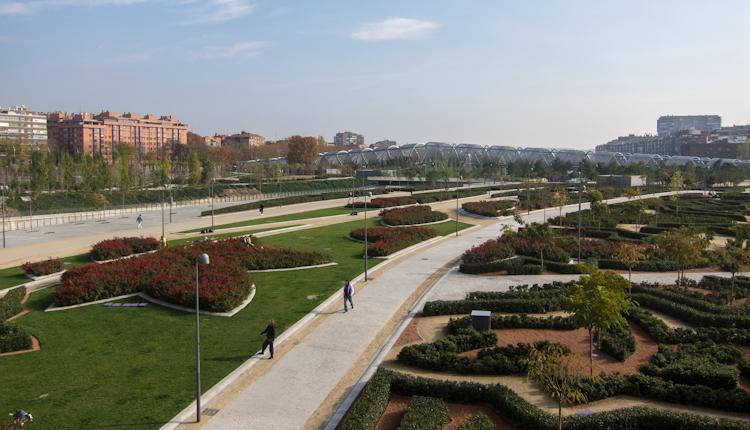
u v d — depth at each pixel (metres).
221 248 38.44
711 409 15.54
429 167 133.00
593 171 141.38
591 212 60.84
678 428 13.99
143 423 15.32
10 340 21.09
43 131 192.12
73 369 19.23
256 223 62.06
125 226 59.91
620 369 18.48
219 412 16.08
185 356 20.52
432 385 16.53
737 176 121.88
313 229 57.19
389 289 31.20
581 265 27.02
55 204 80.12
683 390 15.91
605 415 14.26
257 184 111.19
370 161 165.62
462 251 44.22
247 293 28.89
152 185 107.94
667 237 30.50
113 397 16.97
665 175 119.31
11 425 14.78
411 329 23.58
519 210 75.25
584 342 21.38
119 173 90.31
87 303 27.66
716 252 34.38
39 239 50.75
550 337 22.09
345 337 22.86
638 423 14.20
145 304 27.38
